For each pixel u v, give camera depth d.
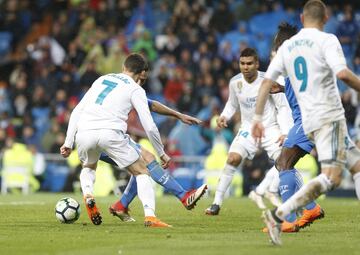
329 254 22.58
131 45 85.12
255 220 35.03
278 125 39.62
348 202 53.59
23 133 76.06
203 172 68.12
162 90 78.06
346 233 28.73
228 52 78.94
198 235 27.81
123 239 26.52
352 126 69.25
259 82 38.69
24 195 60.81
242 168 66.19
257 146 39.56
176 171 68.44
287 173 29.55
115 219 34.66
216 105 71.75
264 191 40.09
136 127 70.00
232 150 39.28
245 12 85.06
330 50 24.73
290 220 28.81
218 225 32.34
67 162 69.81
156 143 30.75
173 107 75.94
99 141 30.52
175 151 69.06
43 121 78.12
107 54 82.12
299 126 29.84
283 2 85.62
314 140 25.41
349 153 25.41
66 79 80.12
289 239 26.41
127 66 31.80
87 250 23.67
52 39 86.75
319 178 24.56
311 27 25.69
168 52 80.62
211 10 86.75
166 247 24.20
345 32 79.38
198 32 80.50
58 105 77.19
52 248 24.31
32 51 85.12
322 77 25.02
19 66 84.31
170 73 78.44
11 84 84.19
